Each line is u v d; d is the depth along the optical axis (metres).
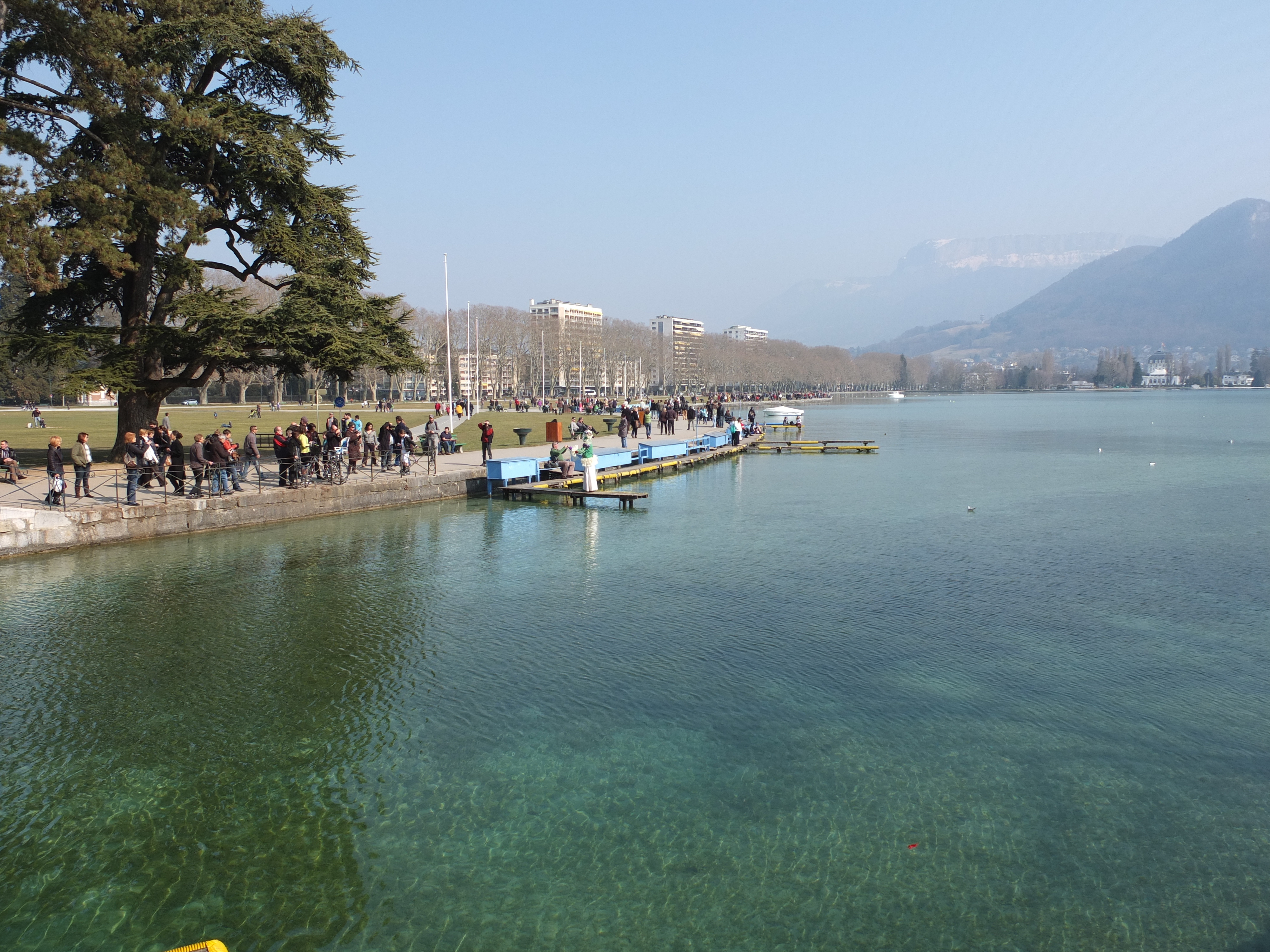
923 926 7.07
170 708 11.41
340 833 8.49
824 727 10.81
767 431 81.06
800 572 19.03
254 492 25.11
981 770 9.69
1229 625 14.95
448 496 30.64
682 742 10.44
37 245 23.44
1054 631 14.66
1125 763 9.82
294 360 32.44
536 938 6.96
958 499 31.52
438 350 124.06
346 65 34.38
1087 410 135.25
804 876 7.77
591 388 185.12
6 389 95.88
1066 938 6.91
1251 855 8.02
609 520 26.33
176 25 29.59
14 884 7.69
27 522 20.25
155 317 32.78
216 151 31.94
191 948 5.82
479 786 9.40
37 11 23.52
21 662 13.09
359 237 36.41
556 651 13.62
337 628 14.79
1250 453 51.66
